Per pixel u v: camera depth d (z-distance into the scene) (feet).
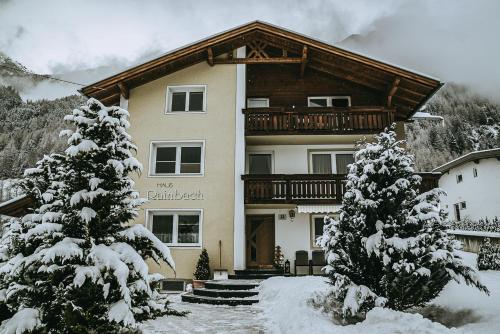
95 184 22.98
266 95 62.28
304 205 54.24
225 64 59.88
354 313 25.89
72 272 22.06
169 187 55.62
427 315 28.99
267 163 61.72
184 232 55.11
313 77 62.80
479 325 24.02
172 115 58.29
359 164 30.78
